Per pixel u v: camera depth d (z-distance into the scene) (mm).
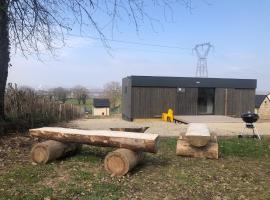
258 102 30453
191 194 5422
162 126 16203
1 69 10875
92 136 6652
